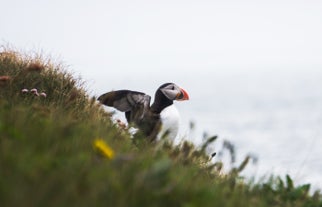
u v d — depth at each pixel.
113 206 6.76
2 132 8.12
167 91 14.78
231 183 9.26
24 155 7.27
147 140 12.23
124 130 12.19
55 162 7.51
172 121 14.24
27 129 8.69
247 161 9.27
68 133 8.80
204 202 7.62
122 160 7.91
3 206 6.11
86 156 7.94
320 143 90.00
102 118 12.43
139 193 7.16
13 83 12.95
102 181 7.16
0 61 14.25
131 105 13.57
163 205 7.29
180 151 10.67
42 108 10.41
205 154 10.89
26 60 14.76
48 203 6.32
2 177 6.64
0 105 10.22
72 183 6.84
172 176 8.07
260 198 9.19
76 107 12.50
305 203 9.52
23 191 6.34
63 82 13.99
